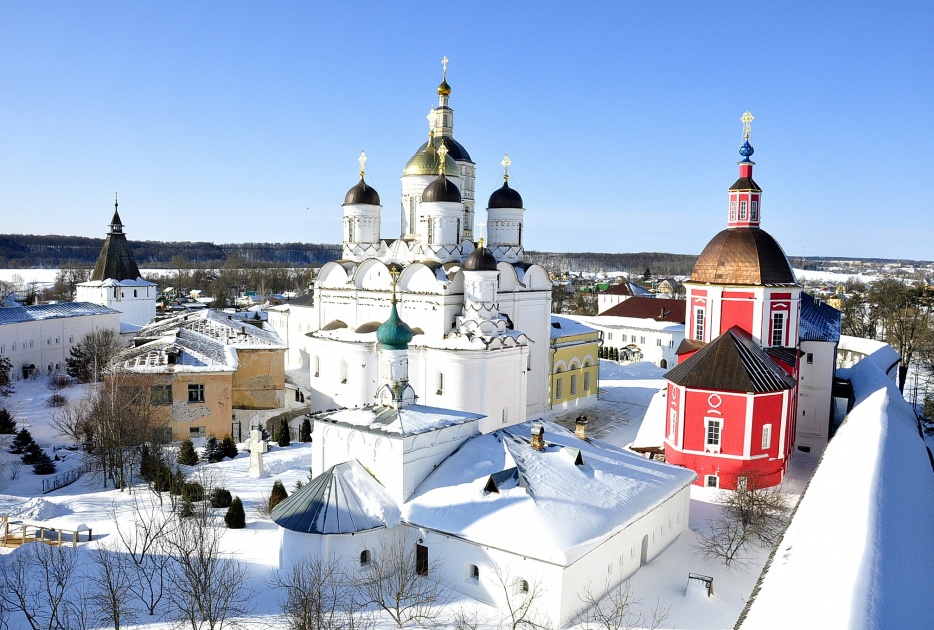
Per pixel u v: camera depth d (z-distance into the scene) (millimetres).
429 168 75250
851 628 16750
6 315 91875
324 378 69000
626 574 34281
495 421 60562
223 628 27328
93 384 75438
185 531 31547
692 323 58875
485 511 31672
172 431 58344
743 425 48094
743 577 35125
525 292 70312
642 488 36344
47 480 51281
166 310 161125
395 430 34219
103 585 29641
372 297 68875
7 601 27641
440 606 30125
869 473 30984
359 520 31891
